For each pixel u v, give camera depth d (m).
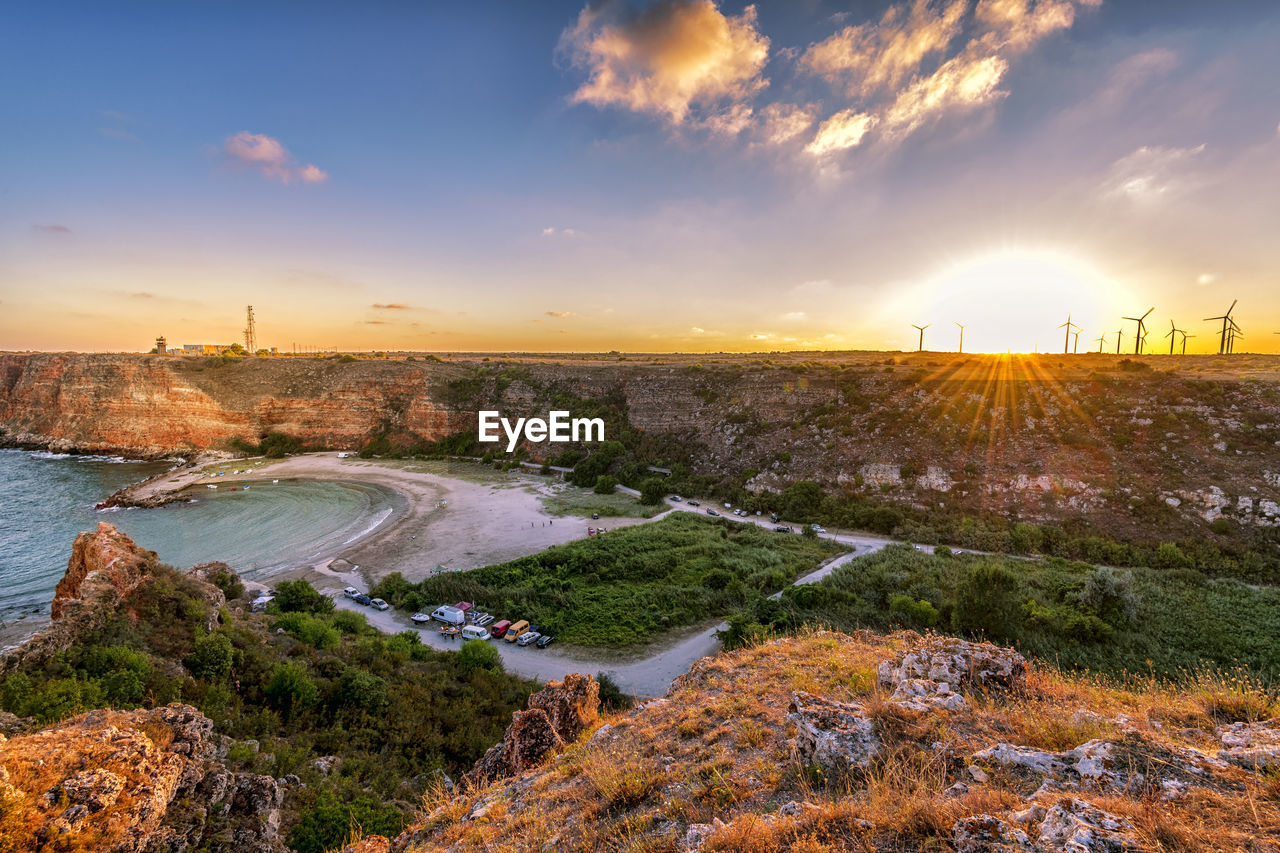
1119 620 31.34
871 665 11.10
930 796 5.30
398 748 19.41
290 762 15.60
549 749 11.29
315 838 11.93
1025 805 4.79
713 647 34.09
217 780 10.80
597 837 6.67
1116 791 4.76
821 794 6.11
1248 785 4.49
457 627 37.47
